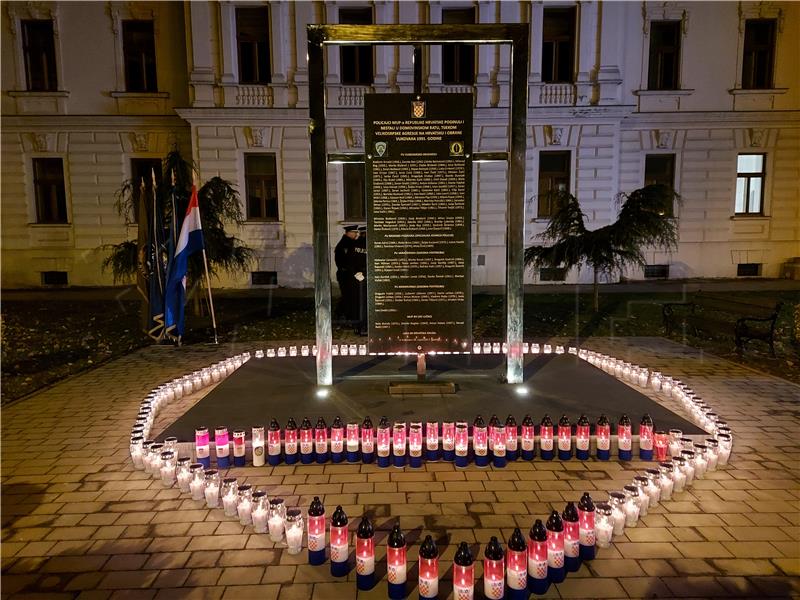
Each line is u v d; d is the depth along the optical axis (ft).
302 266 59.93
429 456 15.31
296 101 57.57
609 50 56.70
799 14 58.49
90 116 59.26
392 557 9.52
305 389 19.94
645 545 11.30
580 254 40.29
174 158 37.01
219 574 10.39
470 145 19.24
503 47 56.70
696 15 58.54
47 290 59.98
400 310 19.93
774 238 61.98
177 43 59.00
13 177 60.54
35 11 58.34
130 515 12.64
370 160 19.31
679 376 24.12
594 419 16.69
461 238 19.63
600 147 57.98
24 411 20.02
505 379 20.77
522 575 9.53
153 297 26.05
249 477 14.38
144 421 16.93
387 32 18.97
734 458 15.55
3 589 10.00
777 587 9.91
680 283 59.72
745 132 60.23
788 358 27.73
